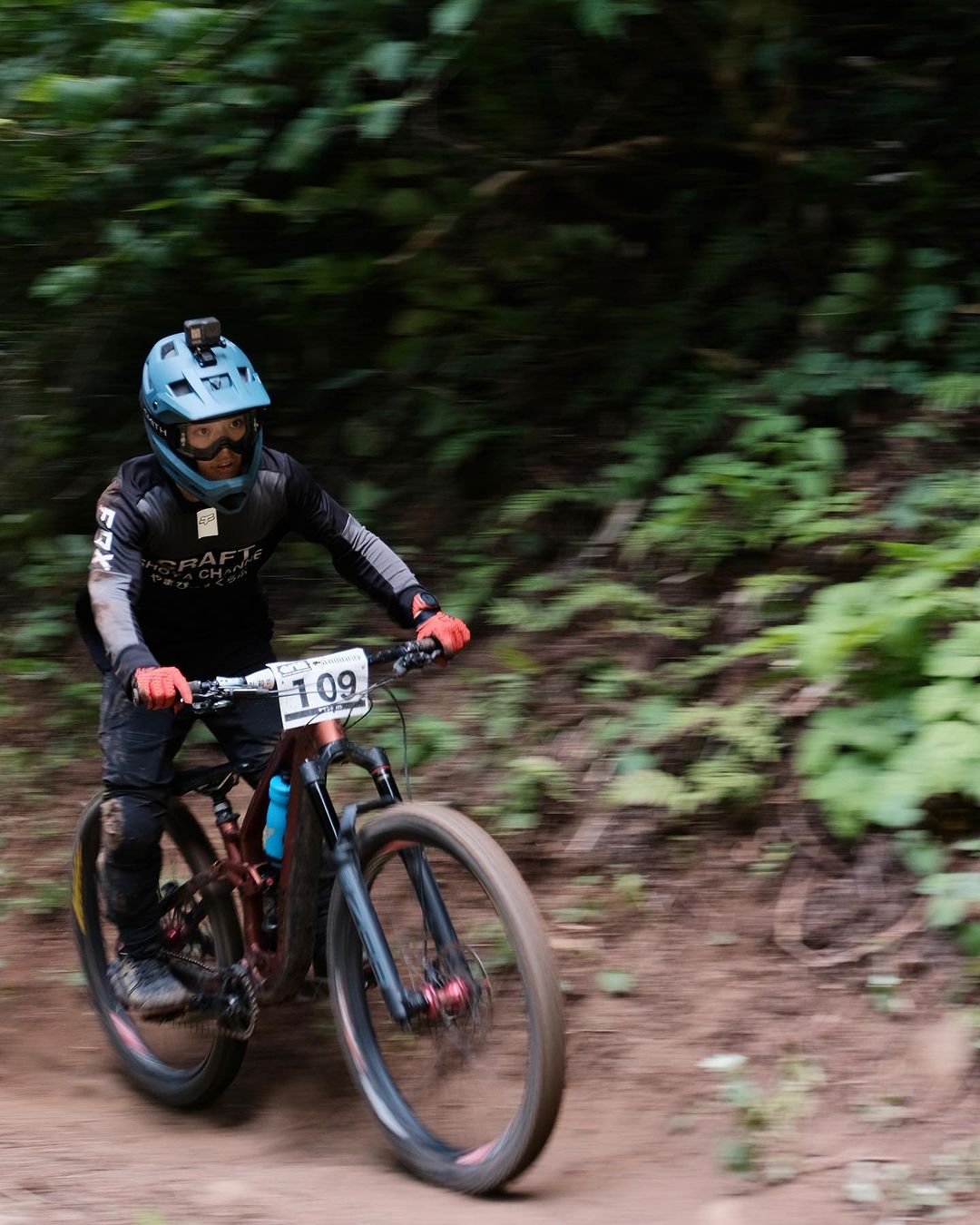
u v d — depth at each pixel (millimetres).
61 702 6023
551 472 5980
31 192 5668
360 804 3432
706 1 5570
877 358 5613
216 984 3826
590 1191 3301
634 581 5434
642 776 4598
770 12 5613
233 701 3348
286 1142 3768
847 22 6227
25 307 6422
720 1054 3803
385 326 6379
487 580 5738
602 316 6172
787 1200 3227
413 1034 3342
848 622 4391
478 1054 3613
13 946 4922
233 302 6273
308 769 3453
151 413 3469
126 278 5988
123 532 3545
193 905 4027
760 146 5902
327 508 3805
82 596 3850
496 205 6188
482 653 5551
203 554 3680
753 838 4426
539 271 6113
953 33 6047
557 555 5789
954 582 4699
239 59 5297
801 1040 3771
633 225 6352
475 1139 3510
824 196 5988
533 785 4793
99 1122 3922
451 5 4941
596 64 5922
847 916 4082
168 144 5547
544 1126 3064
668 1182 3352
